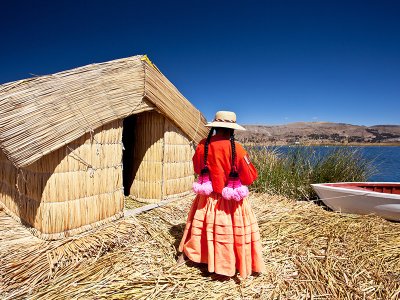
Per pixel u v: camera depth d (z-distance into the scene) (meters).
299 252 3.19
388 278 2.73
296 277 2.75
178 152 4.83
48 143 3.04
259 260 2.66
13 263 2.66
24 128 3.01
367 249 3.28
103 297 2.34
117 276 2.62
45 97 3.18
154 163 4.59
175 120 4.59
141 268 2.77
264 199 5.29
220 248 2.57
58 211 3.18
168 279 2.61
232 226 2.60
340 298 2.44
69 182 3.25
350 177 5.79
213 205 2.62
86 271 2.67
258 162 6.22
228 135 2.63
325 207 4.90
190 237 2.77
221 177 2.55
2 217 3.81
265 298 2.44
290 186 5.77
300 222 4.04
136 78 3.92
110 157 3.64
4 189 4.00
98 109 3.46
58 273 2.62
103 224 3.58
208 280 2.65
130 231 3.42
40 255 2.80
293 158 6.26
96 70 3.55
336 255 3.14
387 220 4.24
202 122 5.20
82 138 3.34
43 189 3.13
